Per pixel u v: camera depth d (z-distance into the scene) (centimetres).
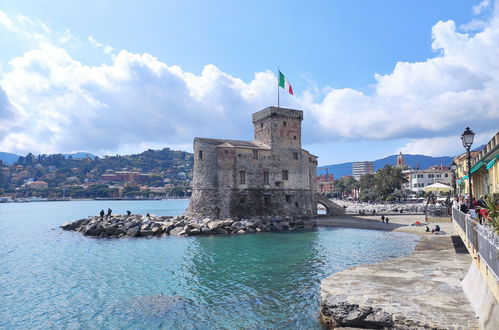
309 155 8938
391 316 1565
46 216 13762
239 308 2309
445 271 2309
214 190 7169
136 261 3881
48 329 2041
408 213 8494
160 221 6869
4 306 2428
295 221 7006
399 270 2361
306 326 1961
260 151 7531
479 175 3238
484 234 1332
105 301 2514
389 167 14525
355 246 4619
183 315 2217
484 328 1335
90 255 4294
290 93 7700
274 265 3556
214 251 4450
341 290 1906
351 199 18538
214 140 7600
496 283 1123
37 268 3606
